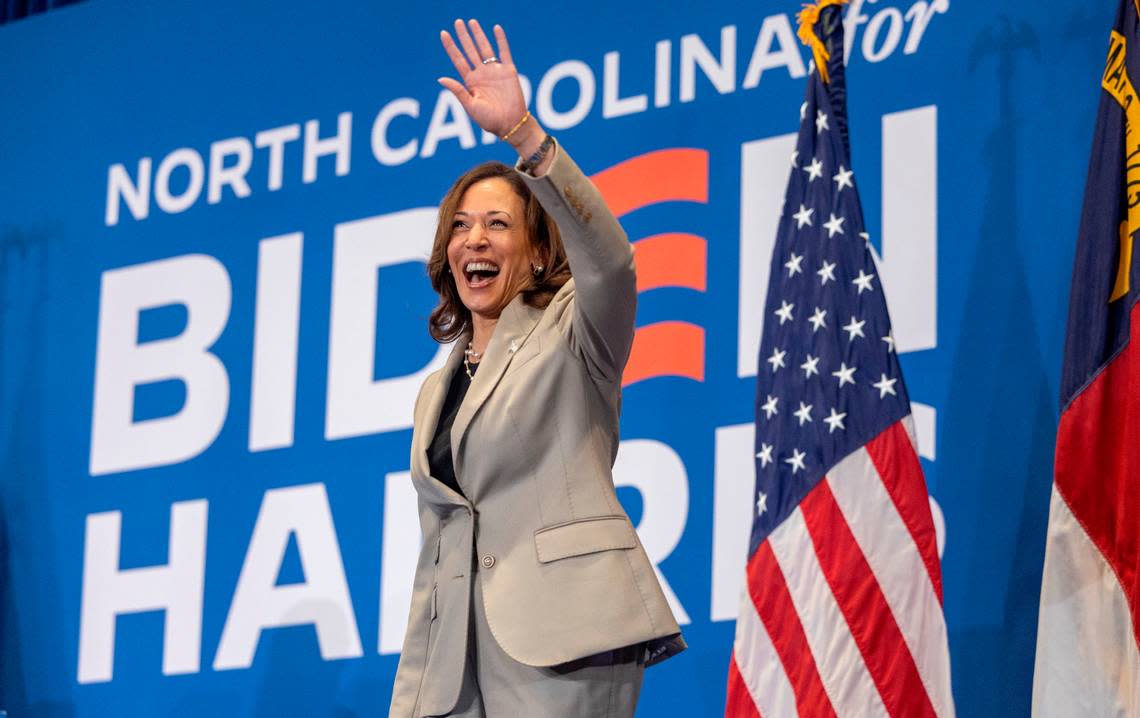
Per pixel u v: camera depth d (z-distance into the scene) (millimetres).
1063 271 5953
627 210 6852
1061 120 6094
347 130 7645
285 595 7156
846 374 5523
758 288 6508
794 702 5285
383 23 7691
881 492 5371
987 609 5809
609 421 3932
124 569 7574
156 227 8008
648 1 7051
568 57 7188
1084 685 4926
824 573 5348
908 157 6328
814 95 5941
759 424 5668
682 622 6320
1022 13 6254
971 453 5961
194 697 7238
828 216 5738
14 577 7809
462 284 4133
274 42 7953
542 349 3863
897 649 5223
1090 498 5094
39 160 8406
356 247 7461
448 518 3893
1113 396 5148
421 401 4191
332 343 7391
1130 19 5477
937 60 6371
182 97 8133
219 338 7680
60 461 7895
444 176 7359
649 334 6668
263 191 7777
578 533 3715
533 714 3637
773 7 6770
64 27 8531
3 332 8219
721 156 6727
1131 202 5219
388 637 6871
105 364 7930
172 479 7594
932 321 6137
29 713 7586
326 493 7199
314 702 6953
